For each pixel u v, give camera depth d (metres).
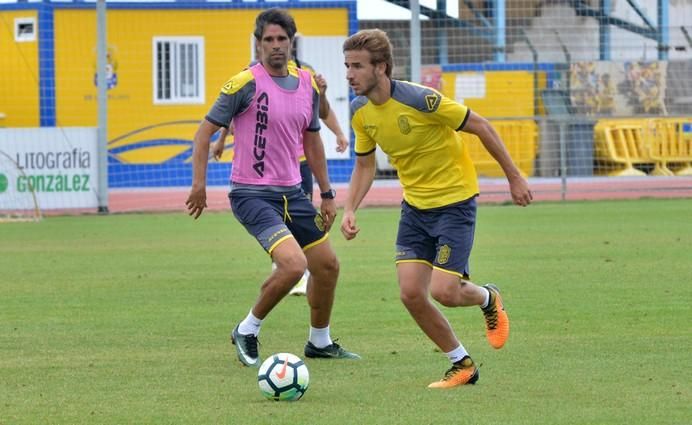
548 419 10.82
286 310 18.30
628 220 33.47
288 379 11.69
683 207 37.81
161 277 22.36
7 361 14.09
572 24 52.72
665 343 14.92
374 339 15.60
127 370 13.50
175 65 49.06
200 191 14.13
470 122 12.49
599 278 21.28
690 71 50.97
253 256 25.94
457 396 11.91
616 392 12.00
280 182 14.32
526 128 48.41
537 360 13.87
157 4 48.75
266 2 49.19
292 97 14.32
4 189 37.88
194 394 12.12
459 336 15.68
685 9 56.50
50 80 48.88
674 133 50.25
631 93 50.62
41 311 18.19
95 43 49.03
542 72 49.91
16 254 26.69
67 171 38.16
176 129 49.22
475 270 22.53
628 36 56.53
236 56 49.22
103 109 38.34
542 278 21.34
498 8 51.38
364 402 11.66
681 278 21.20
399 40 51.03
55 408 11.48
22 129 37.84
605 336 15.48
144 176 49.22
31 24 48.81
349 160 48.25
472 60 51.56
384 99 12.66
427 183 12.80
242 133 14.28
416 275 12.76
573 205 39.38
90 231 32.41
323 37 49.09
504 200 40.88
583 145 48.88
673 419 10.79
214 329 16.47
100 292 20.30
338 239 29.47
